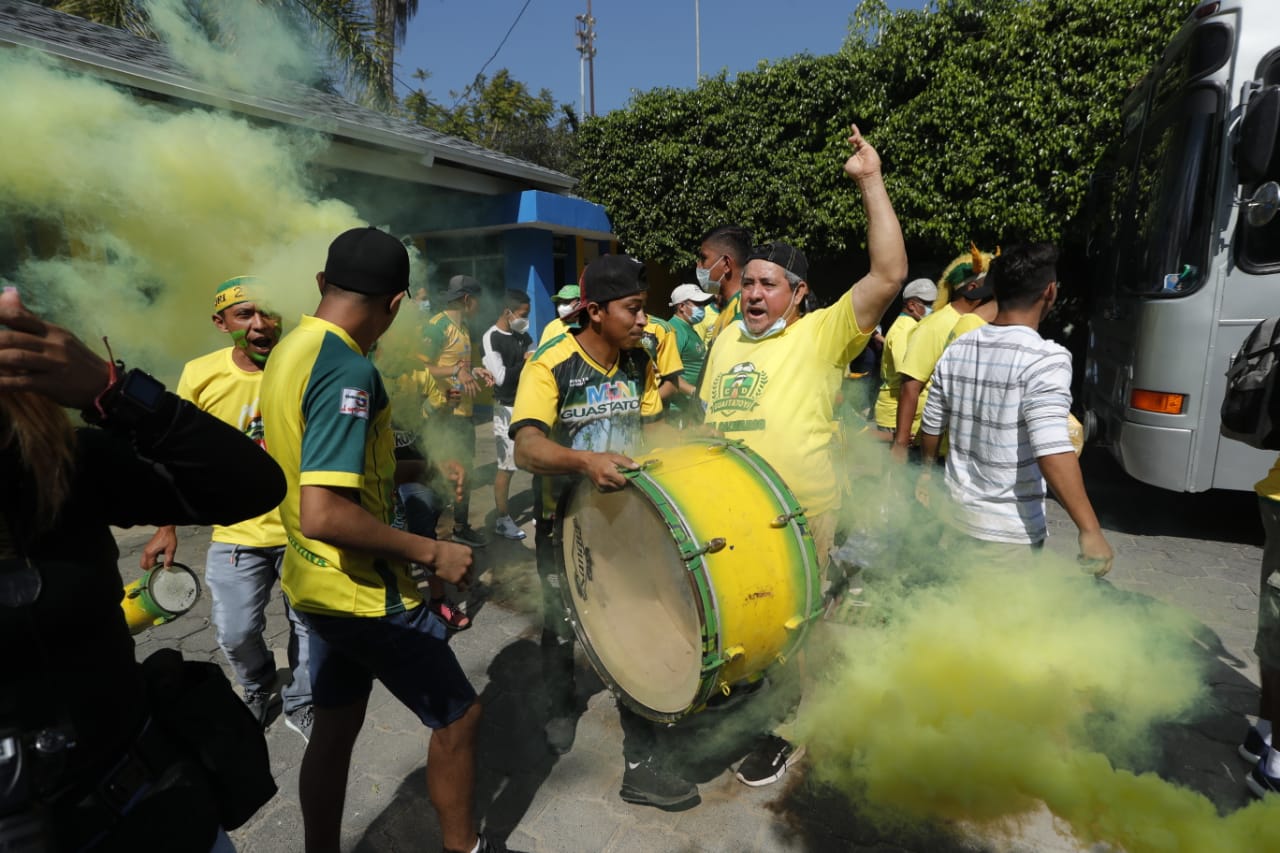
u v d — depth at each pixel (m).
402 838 2.35
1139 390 4.78
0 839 0.92
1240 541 4.96
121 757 1.09
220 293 1.61
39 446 0.99
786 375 2.49
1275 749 2.31
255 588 2.70
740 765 2.57
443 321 4.77
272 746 2.80
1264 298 4.28
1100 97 8.62
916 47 9.55
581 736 2.85
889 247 2.19
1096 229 6.48
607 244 12.55
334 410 1.67
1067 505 2.21
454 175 8.16
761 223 11.30
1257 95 3.94
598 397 2.51
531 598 4.12
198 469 1.11
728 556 1.90
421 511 3.27
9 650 0.97
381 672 1.88
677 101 11.67
